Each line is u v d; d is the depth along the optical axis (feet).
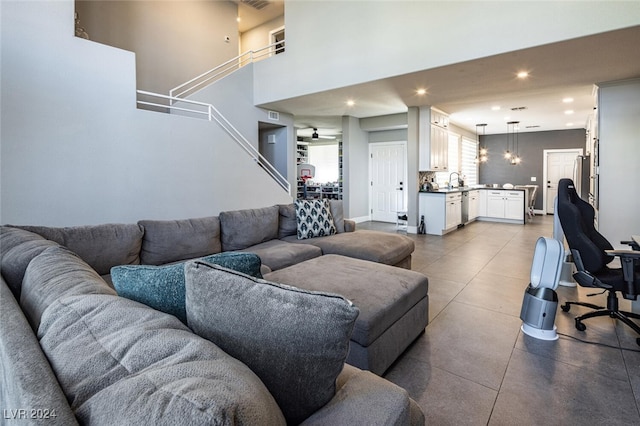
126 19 18.13
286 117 23.03
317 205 13.07
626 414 5.29
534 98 18.54
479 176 34.94
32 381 1.85
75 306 2.65
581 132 29.76
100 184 10.78
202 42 21.63
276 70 19.11
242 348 2.48
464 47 12.65
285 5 18.38
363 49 15.43
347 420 2.55
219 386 1.76
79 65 10.25
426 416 5.29
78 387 1.86
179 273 3.33
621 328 8.16
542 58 12.30
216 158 14.17
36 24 9.43
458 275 12.69
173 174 12.72
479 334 7.97
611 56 12.06
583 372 6.40
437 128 22.08
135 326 2.35
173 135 12.69
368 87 16.33
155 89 19.44
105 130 10.86
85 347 2.16
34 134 9.44
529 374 6.37
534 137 31.89
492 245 18.13
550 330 7.68
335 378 2.67
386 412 2.65
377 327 5.96
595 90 16.25
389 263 10.84
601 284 7.68
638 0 9.65
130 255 8.68
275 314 2.46
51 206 9.78
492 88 16.48
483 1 12.16
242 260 3.50
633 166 14.44
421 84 15.80
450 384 6.10
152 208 12.12
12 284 4.64
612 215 14.76
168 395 1.63
